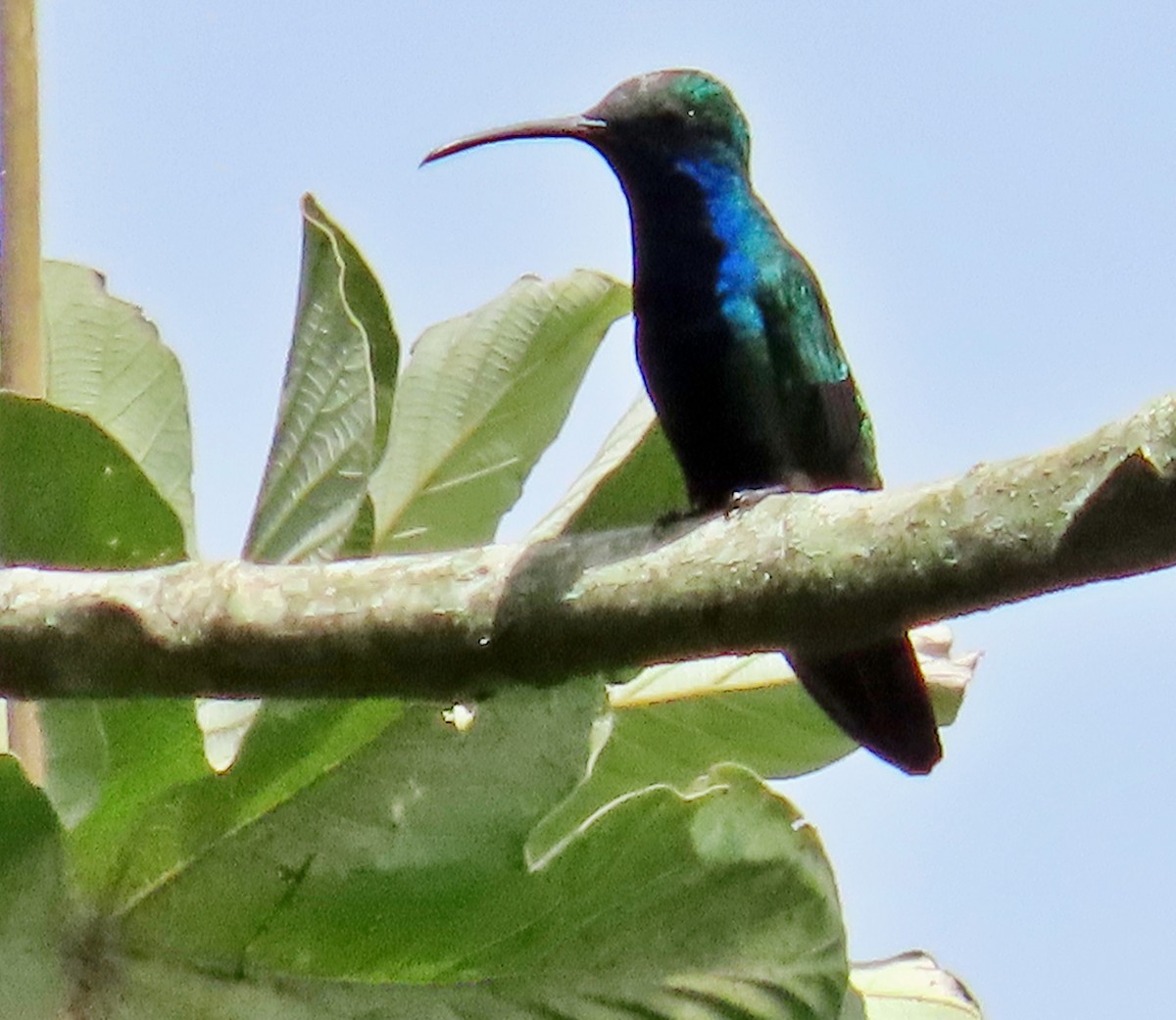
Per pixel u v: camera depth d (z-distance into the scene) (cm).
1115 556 384
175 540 459
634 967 481
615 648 429
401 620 430
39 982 437
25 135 547
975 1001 627
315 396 504
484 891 462
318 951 459
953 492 397
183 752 448
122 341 625
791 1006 489
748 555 412
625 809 462
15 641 437
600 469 543
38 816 424
